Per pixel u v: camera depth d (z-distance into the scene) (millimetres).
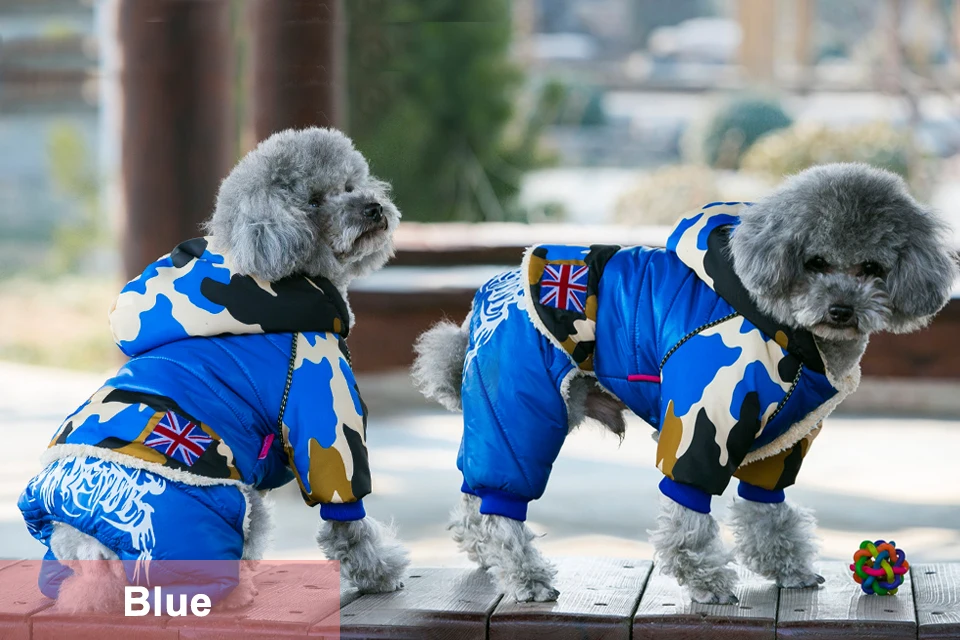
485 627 3424
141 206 7551
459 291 9078
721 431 3332
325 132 3730
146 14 7426
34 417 8766
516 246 10039
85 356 11641
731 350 3363
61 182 15984
